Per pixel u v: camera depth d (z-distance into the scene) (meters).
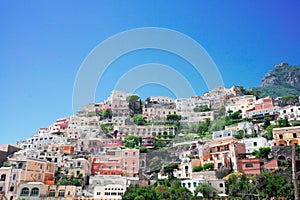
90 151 88.94
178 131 97.44
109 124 106.50
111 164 77.00
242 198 49.66
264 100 109.44
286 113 96.44
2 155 85.38
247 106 110.62
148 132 102.88
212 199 49.56
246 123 89.38
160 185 57.88
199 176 66.19
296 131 74.69
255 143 72.00
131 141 96.00
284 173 57.31
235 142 69.31
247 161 63.75
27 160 66.94
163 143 92.44
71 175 71.69
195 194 51.28
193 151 77.38
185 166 70.25
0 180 63.25
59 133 110.31
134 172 75.69
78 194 62.56
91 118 94.06
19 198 59.81
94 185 66.75
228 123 96.69
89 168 75.50
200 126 92.31
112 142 91.81
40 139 104.81
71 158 80.38
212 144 75.69
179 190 50.44
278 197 48.12
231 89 142.38
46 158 81.75
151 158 79.94
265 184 52.50
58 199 59.97
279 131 77.06
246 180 56.75
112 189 61.03
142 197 46.25
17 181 63.22
